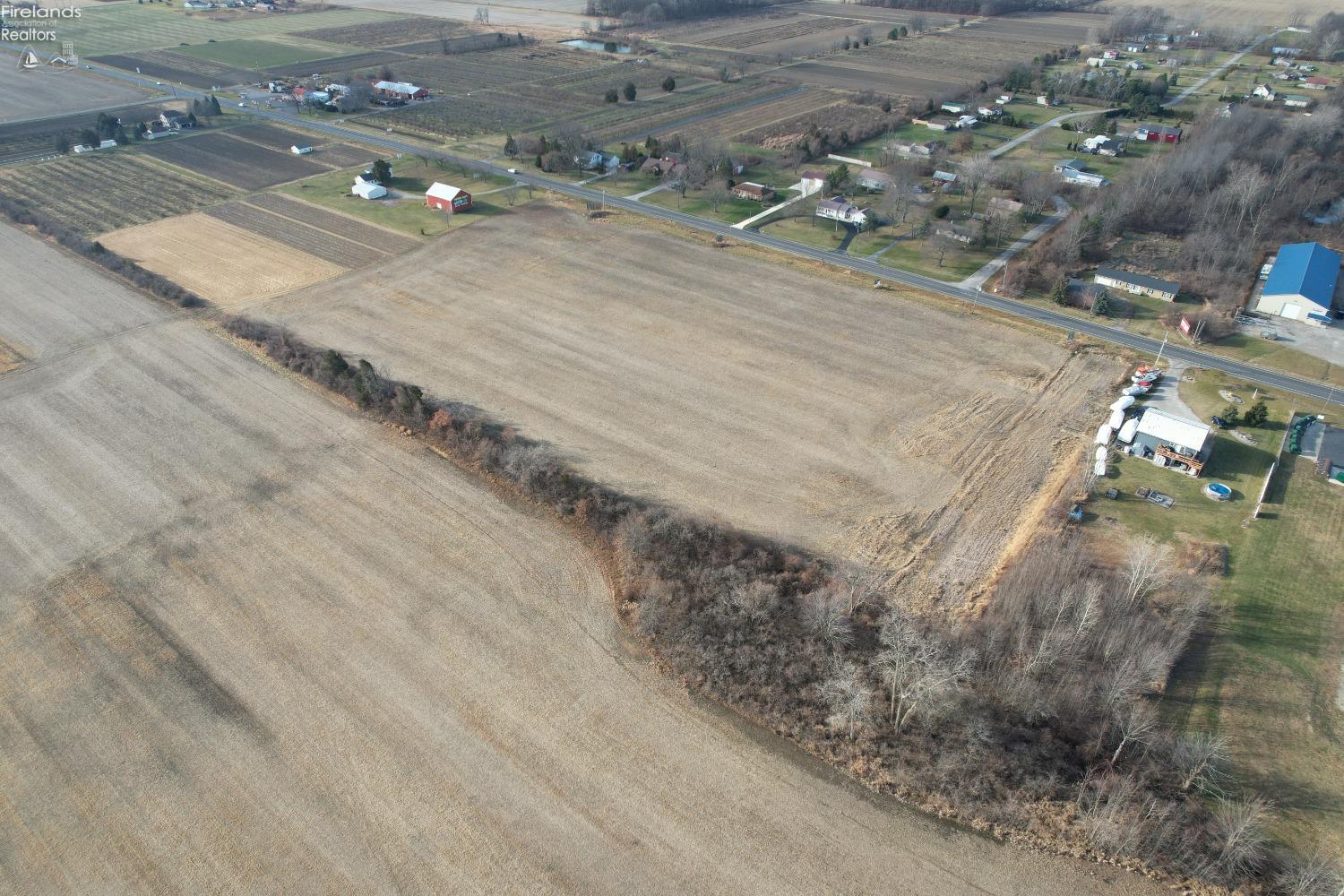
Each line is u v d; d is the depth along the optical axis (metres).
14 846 44.88
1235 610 57.84
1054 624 55.53
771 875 43.66
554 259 111.12
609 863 44.16
